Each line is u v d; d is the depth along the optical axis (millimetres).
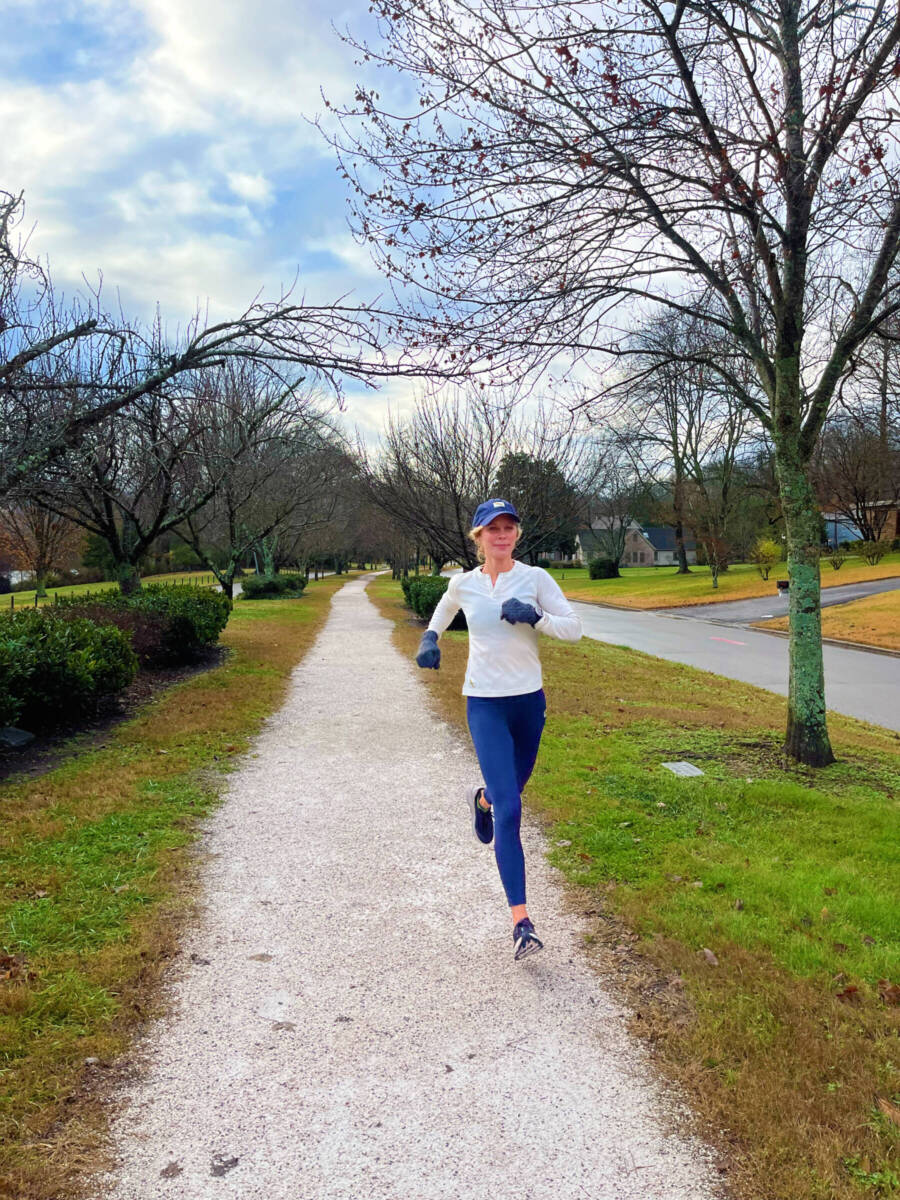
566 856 4238
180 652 11992
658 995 2887
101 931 3348
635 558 96938
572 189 5371
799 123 5363
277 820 4957
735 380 6523
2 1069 2420
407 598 26078
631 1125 2229
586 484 18328
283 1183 2020
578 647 15820
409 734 7414
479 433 16844
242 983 3006
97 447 8219
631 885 3830
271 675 11055
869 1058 2451
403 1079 2441
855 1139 2139
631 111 5234
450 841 4586
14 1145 2105
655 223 5805
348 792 5574
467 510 17125
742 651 17516
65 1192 1971
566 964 3141
